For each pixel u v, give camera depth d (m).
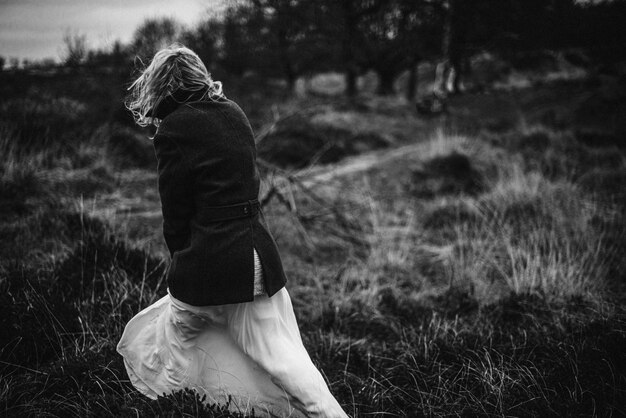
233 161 1.91
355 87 18.97
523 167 7.32
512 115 12.88
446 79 14.06
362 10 13.16
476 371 2.76
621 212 5.16
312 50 13.19
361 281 4.48
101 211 4.79
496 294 3.96
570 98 13.72
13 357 2.61
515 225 5.06
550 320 3.38
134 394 2.33
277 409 2.12
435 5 13.48
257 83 12.69
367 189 7.17
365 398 2.60
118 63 8.52
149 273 3.42
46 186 5.23
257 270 1.95
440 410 2.51
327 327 3.64
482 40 13.54
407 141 11.07
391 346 3.29
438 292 4.25
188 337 2.08
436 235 5.59
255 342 1.99
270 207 6.31
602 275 3.91
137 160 6.98
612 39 13.49
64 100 7.48
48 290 3.04
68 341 2.79
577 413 2.30
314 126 10.34
